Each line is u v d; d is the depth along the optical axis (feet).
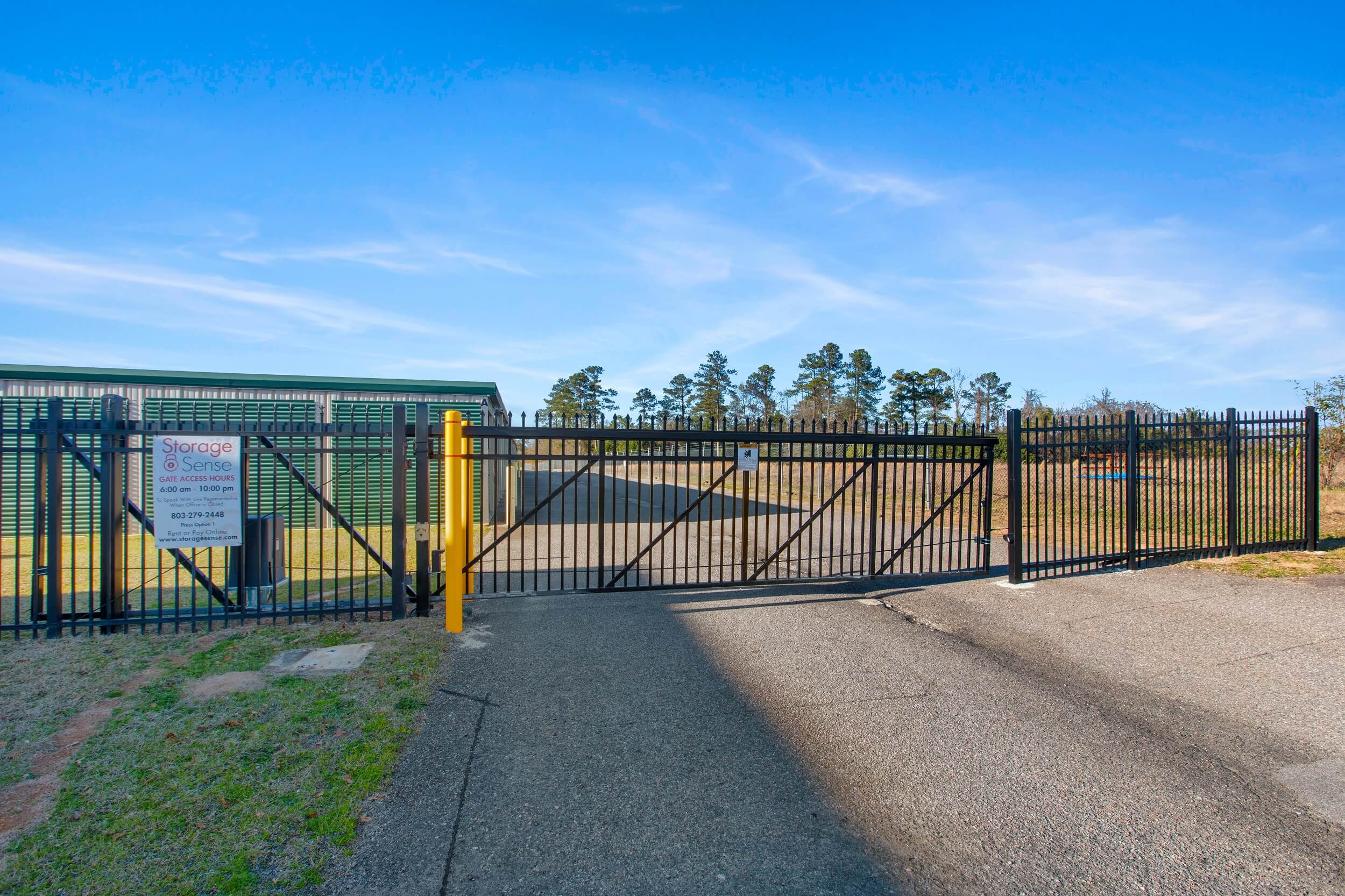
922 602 22.95
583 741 12.76
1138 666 16.69
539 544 39.50
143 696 14.57
